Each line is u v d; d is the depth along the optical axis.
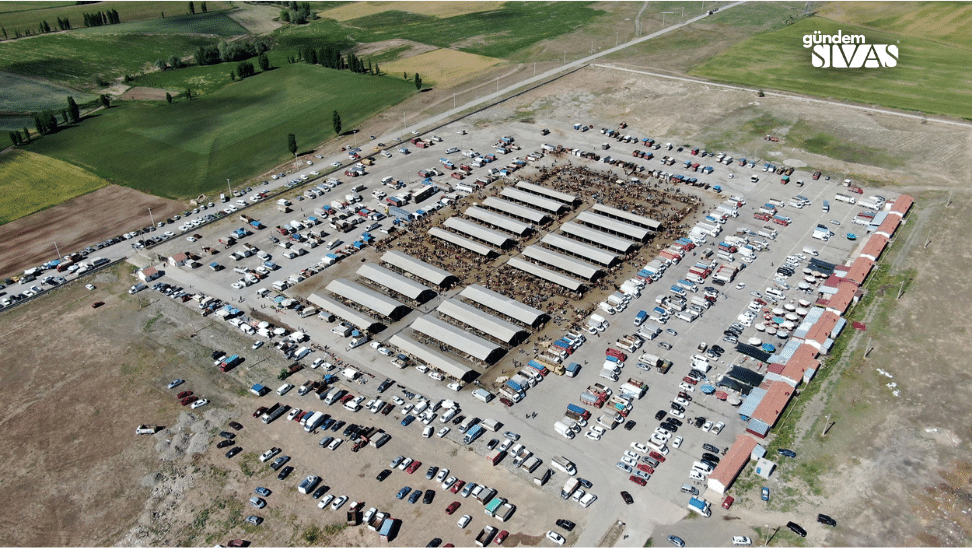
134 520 101.56
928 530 96.88
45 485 107.88
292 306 150.25
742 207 188.75
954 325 139.12
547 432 115.88
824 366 129.50
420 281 160.12
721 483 102.75
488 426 116.06
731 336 137.25
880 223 175.50
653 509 101.19
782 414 118.25
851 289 147.25
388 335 142.00
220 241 177.38
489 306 147.62
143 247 176.00
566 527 97.81
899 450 110.25
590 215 182.12
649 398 122.81
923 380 124.94
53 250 176.12
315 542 97.12
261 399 124.19
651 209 188.75
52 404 124.38
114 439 116.25
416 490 104.56
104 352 137.75
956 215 179.12
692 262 164.50
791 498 102.38
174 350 137.75
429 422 118.12
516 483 106.00
